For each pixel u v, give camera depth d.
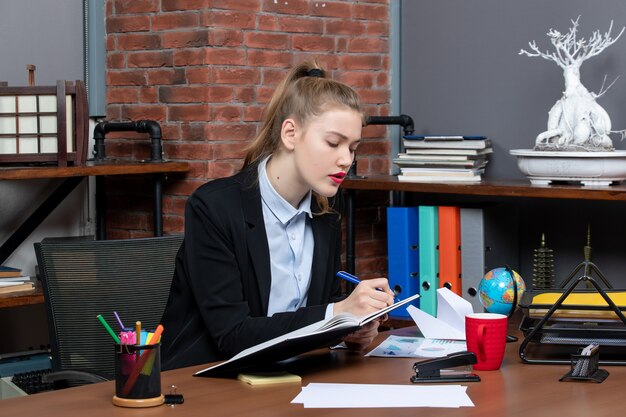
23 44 3.58
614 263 3.36
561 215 3.49
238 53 3.51
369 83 3.92
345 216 3.76
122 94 3.74
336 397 1.72
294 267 2.18
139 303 2.57
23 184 3.63
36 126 3.14
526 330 2.13
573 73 3.15
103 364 2.52
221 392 1.77
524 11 3.54
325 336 1.84
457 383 1.82
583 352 1.86
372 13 3.92
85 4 3.74
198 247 2.08
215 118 3.47
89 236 3.69
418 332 2.34
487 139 3.53
